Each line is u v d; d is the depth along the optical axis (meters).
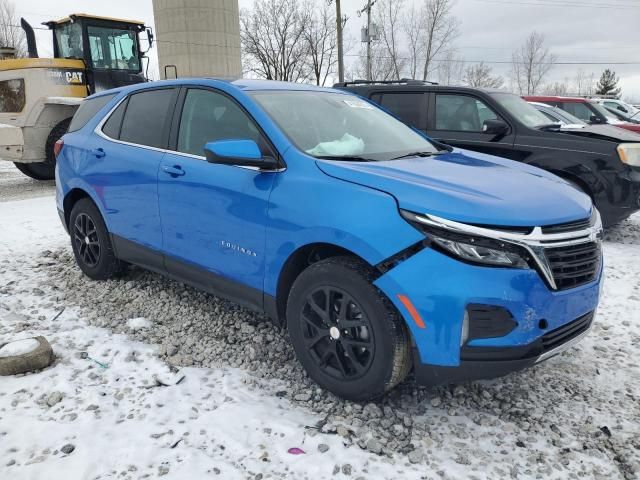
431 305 2.47
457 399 3.04
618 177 5.95
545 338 2.58
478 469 2.47
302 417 2.82
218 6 24.22
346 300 2.77
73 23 11.48
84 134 4.71
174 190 3.65
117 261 4.58
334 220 2.75
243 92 3.52
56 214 7.71
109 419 2.76
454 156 3.63
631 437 2.73
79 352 3.44
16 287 4.60
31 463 2.44
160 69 25.09
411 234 2.53
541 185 2.98
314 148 3.21
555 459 2.56
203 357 3.41
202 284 3.67
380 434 2.69
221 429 2.69
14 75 10.73
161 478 2.36
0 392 2.99
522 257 2.48
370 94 7.69
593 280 2.80
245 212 3.19
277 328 3.80
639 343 3.75
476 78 53.16
